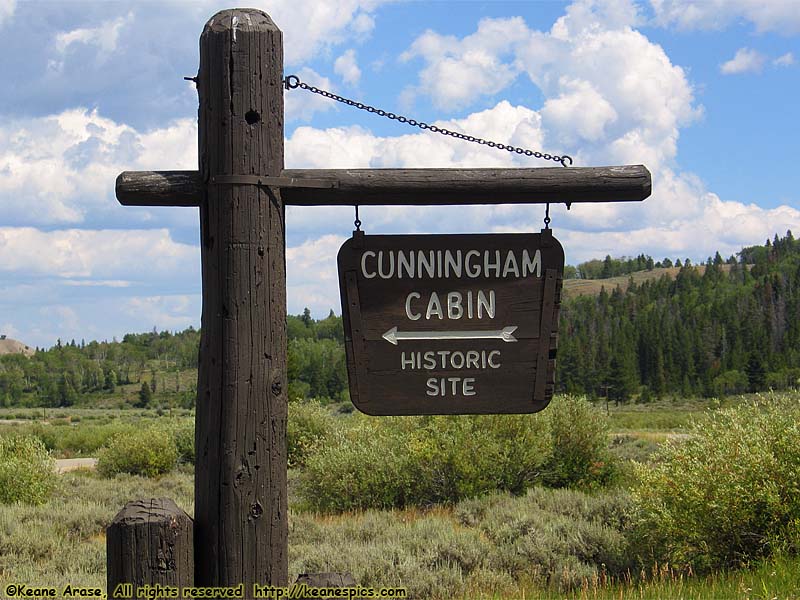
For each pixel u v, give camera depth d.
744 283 165.50
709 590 7.15
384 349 3.49
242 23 3.26
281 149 3.31
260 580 3.16
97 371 156.00
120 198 3.36
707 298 154.25
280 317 3.27
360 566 8.89
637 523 9.40
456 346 3.49
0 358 164.12
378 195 3.43
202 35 3.30
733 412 8.97
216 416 3.20
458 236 3.50
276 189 3.28
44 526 11.84
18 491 14.87
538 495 14.30
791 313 120.06
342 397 90.38
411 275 3.50
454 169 3.45
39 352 174.75
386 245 3.50
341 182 3.37
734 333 118.00
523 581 9.03
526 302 3.51
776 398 9.13
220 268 3.22
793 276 138.12
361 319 3.48
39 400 134.00
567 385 100.69
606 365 109.06
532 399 3.49
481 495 15.54
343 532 11.61
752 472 8.19
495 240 3.51
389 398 3.48
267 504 3.19
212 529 3.18
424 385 3.48
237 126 3.23
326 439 21.27
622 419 59.50
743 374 101.06
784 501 8.15
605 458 17.98
